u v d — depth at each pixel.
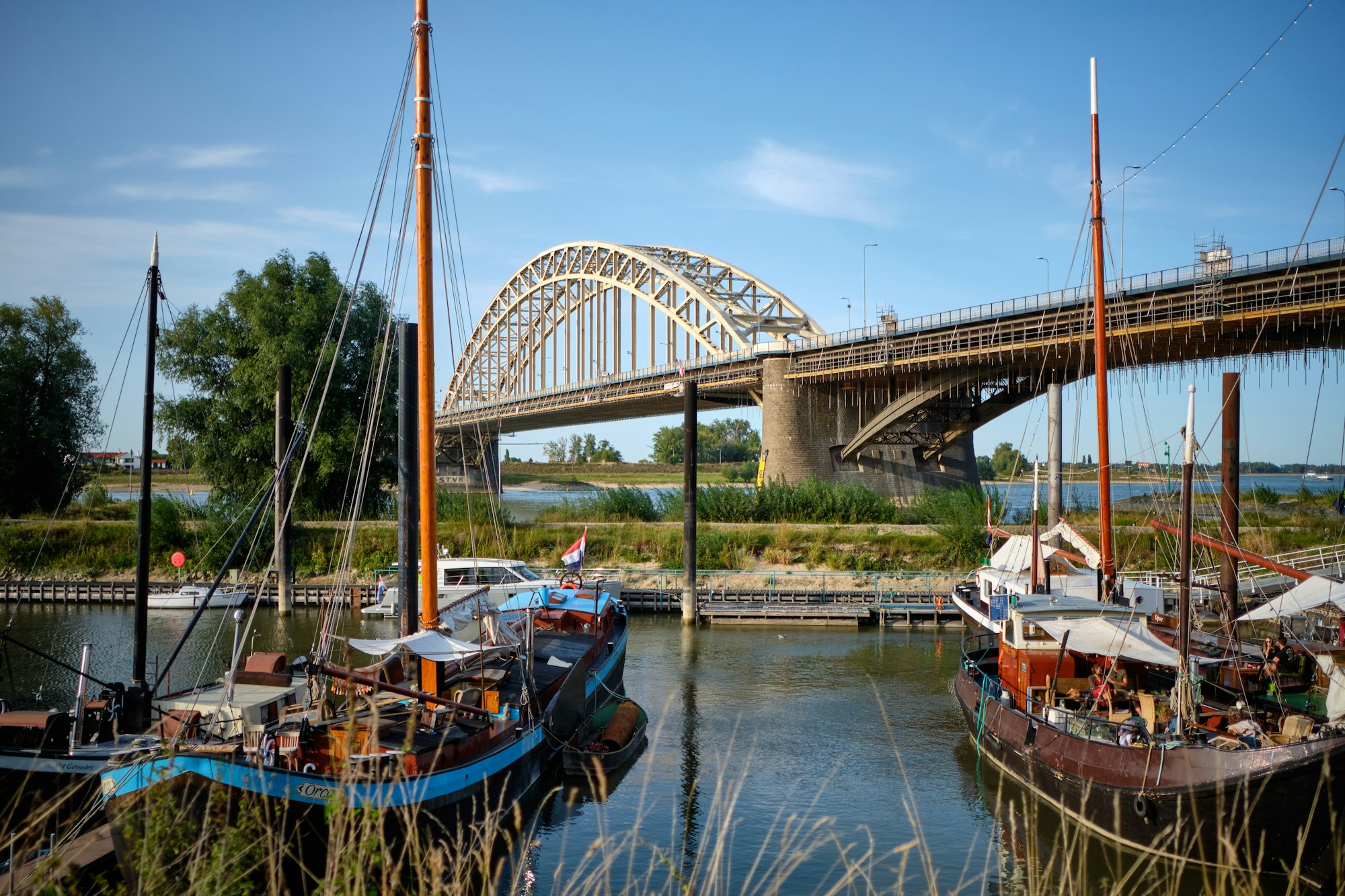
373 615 42.09
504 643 23.47
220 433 57.03
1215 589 33.00
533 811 18.88
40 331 64.31
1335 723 15.31
